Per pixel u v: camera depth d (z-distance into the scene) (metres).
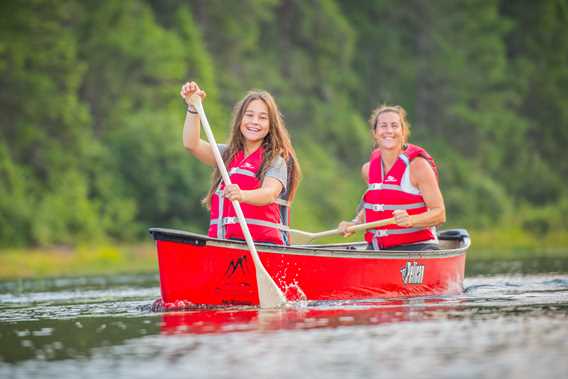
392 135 16.47
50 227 57.75
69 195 60.72
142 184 63.25
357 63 97.62
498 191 90.94
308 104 86.50
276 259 14.36
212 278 13.98
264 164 14.87
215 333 11.13
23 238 56.62
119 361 9.49
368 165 17.69
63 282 26.64
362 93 96.19
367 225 16.17
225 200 15.12
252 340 10.49
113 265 45.38
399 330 10.95
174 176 62.94
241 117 15.11
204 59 75.81
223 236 15.02
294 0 87.75
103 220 60.94
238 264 14.12
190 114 15.52
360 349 9.72
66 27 67.12
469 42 99.88
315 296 14.80
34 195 60.44
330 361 9.14
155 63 72.06
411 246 16.59
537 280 19.88
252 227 14.79
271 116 15.03
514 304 13.76
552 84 109.25
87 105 67.44
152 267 40.22
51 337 11.46
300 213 69.81
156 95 72.94
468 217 87.06
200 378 8.55
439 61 97.25
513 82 106.00
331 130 86.38
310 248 14.61
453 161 91.81
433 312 12.80
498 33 103.00
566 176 108.44
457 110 95.50
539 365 8.62
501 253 44.56
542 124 109.62
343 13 99.50
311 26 87.88
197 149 15.58
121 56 71.12
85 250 53.00
